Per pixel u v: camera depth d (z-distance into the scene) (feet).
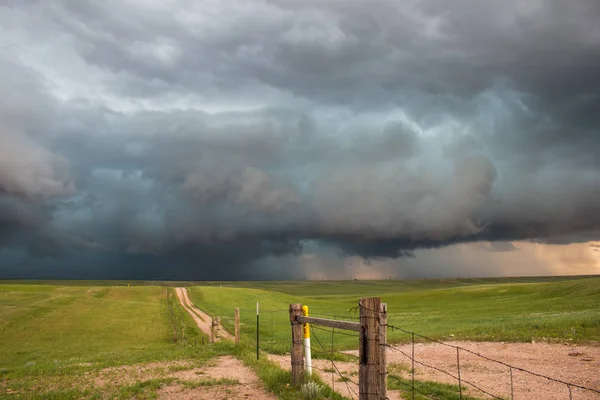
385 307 29.22
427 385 46.03
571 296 193.77
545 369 54.65
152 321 180.34
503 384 47.47
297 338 41.34
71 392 45.37
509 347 71.56
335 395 36.47
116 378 53.26
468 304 231.50
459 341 80.79
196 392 43.09
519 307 173.68
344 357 67.00
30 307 206.18
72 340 137.90
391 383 48.06
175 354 73.56
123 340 138.31
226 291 336.29
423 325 118.62
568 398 41.42
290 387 40.57
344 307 262.47
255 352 69.05
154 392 43.65
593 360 58.95
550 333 79.56
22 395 46.37
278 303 273.95
